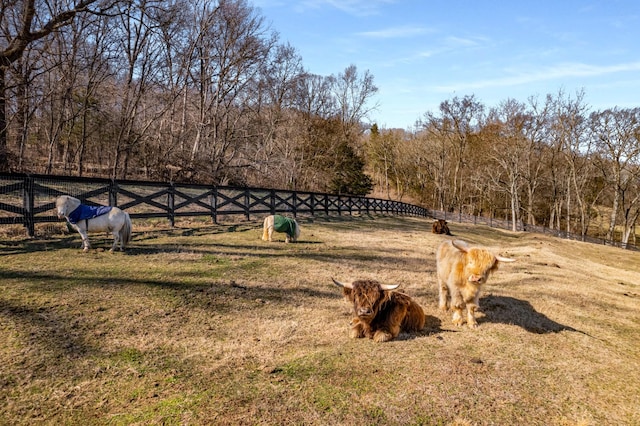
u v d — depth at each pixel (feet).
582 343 19.40
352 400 12.74
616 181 139.13
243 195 51.70
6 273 22.36
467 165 182.60
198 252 31.19
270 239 38.99
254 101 117.60
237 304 21.22
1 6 58.34
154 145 91.15
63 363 14.32
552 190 167.22
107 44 78.28
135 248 30.73
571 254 67.72
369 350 16.55
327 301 22.99
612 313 26.00
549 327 21.43
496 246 69.51
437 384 13.98
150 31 76.74
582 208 148.77
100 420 11.51
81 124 84.58
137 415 11.70
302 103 151.94
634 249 136.15
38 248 28.35
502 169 165.58
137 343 16.16
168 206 41.24
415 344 17.47
